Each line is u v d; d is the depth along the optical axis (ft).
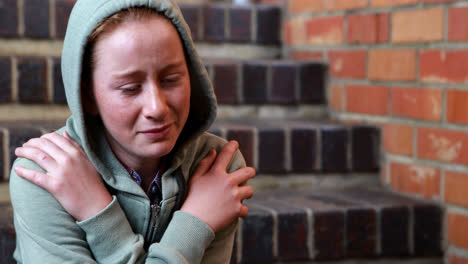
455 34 5.94
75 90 2.95
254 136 6.61
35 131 5.65
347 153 6.97
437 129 6.22
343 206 6.02
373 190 6.95
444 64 6.08
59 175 3.06
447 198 6.14
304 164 6.84
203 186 3.38
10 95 6.42
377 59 7.02
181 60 2.93
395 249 6.10
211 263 3.47
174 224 3.21
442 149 6.17
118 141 3.00
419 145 6.48
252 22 8.52
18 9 6.93
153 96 2.83
